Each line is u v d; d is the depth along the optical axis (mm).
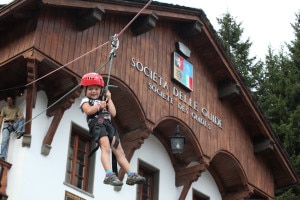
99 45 15203
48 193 13945
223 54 19156
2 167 13430
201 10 18156
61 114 14297
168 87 17406
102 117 8133
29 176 13555
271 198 21422
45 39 13703
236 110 20594
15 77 14570
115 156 8078
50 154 14336
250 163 20672
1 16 13766
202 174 20281
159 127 18203
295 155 28891
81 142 15820
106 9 14984
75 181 15164
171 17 17438
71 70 14086
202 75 19266
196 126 18156
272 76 33094
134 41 16516
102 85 8461
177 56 18094
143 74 16469
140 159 17547
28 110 13617
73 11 14703
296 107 30125
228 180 20703
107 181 7684
